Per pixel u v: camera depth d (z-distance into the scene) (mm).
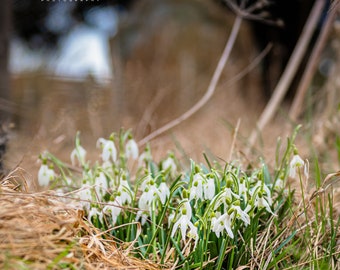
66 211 1622
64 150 3766
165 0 7742
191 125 5590
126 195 1815
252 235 1750
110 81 5555
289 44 7273
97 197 1877
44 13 8438
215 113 5602
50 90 5613
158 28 7539
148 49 7527
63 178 2260
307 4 6852
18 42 8891
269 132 3938
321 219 2025
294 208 2113
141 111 5871
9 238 1342
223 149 3639
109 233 1852
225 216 1549
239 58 7406
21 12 8172
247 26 7738
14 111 3715
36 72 6305
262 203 1682
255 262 1744
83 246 1529
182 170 2424
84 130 4406
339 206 2191
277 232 1812
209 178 1654
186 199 1563
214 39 7406
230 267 1665
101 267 1537
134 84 6078
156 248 1788
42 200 1532
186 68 7141
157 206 1878
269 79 7043
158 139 3713
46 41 9172
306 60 6809
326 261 1844
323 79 5398
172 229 1687
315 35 6863
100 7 8211
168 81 6848
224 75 6953
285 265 1815
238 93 6566
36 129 3689
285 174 1983
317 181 2043
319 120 3703
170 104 6312
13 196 1554
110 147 2031
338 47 3947
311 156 2996
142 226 1943
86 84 5426
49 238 1420
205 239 1696
